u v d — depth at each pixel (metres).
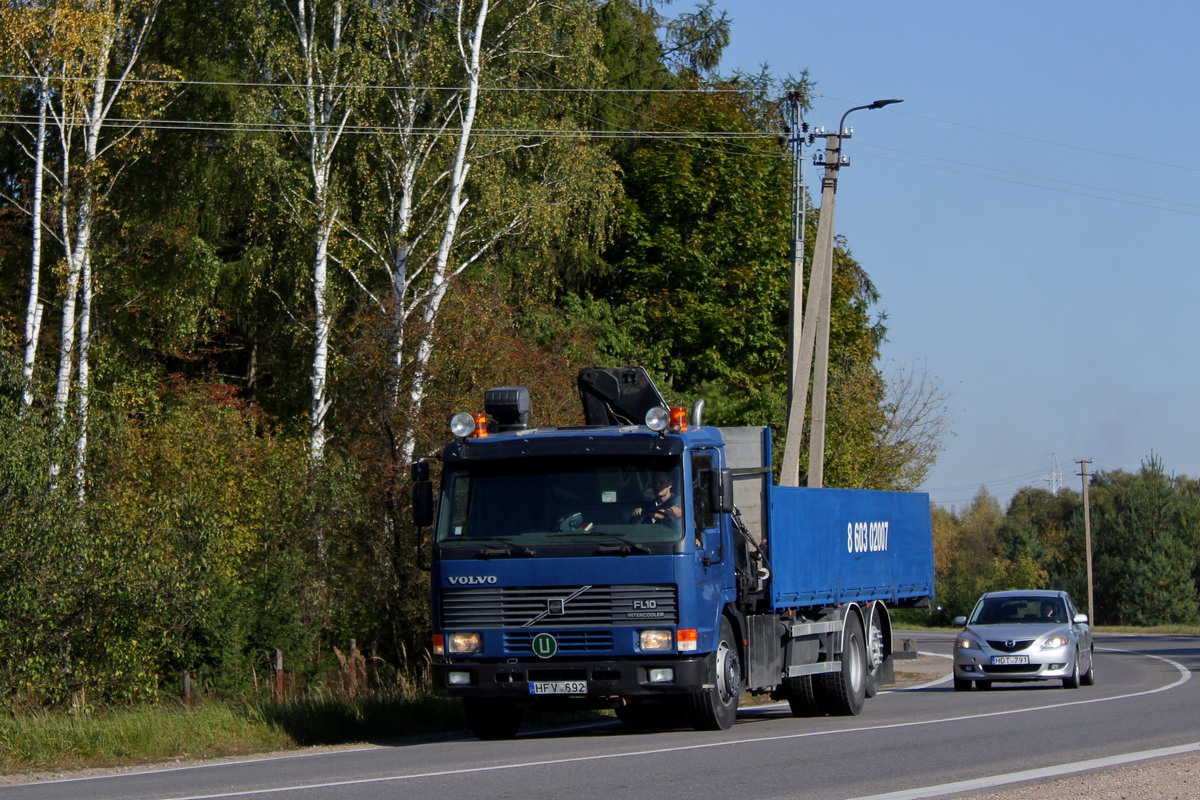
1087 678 42.03
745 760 18.61
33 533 31.20
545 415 37.41
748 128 72.25
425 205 53.66
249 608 38.22
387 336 37.69
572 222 55.72
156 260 53.28
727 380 69.06
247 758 21.44
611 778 16.72
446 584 22.48
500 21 54.16
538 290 55.78
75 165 48.97
